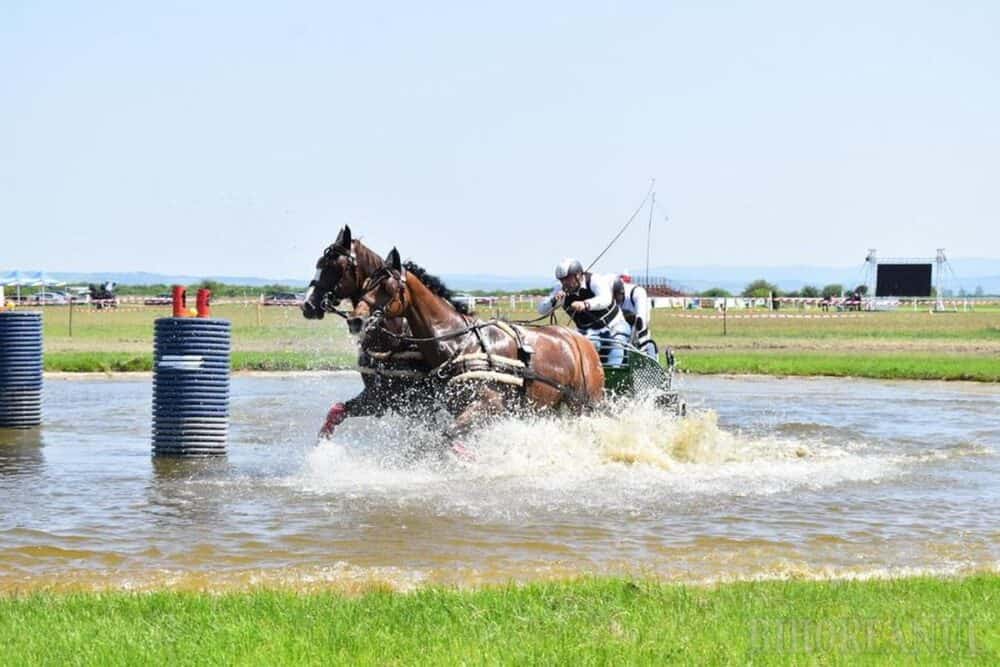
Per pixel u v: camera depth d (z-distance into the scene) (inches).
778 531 465.7
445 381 561.3
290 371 1304.1
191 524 467.8
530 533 455.5
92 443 712.4
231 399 991.6
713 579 384.8
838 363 1412.4
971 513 506.9
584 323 663.8
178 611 318.3
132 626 300.7
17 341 785.6
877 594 341.7
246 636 290.5
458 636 292.8
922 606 324.8
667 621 307.0
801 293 5629.9
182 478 576.4
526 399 582.2
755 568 403.2
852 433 805.9
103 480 571.8
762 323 2632.9
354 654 278.4
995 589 347.9
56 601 332.2
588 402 612.1
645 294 679.1
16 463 628.1
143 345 1660.9
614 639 291.1
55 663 268.8
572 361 601.3
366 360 567.5
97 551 422.6
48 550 423.5
